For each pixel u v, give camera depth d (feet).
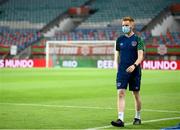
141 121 36.58
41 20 171.01
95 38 157.99
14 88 69.62
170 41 147.74
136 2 168.35
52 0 178.19
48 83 80.48
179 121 36.63
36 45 156.46
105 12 168.66
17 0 182.91
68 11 170.71
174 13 156.97
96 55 146.30
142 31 154.92
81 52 147.64
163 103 50.88
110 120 36.94
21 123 34.76
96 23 165.37
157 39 149.69
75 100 53.57
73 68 139.74
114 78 94.53
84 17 169.99
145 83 81.97
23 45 157.89
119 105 33.60
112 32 159.22
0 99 53.98
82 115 39.86
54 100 53.36
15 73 110.01
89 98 56.13
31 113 40.83
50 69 132.26
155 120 37.17
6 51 152.66
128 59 33.94
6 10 178.40
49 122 35.42
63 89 68.90
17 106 46.65
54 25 168.45
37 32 165.99
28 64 148.77
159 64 135.23
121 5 169.68
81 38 159.74
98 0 175.22
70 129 32.27
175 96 59.57
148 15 160.66
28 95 59.31
